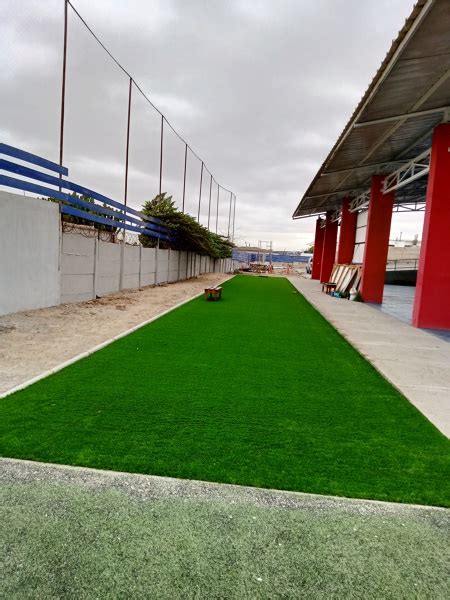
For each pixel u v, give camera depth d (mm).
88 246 11641
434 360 6074
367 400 4234
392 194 13781
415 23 4566
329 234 25453
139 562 1905
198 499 2410
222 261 40844
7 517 2195
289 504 2395
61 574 1818
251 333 7742
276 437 3258
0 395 3959
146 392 4176
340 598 1748
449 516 2336
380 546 2080
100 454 2877
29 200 8609
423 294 9000
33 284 8938
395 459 2967
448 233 8812
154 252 18219
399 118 7758
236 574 1857
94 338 6762
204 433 3271
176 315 9750
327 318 10258
